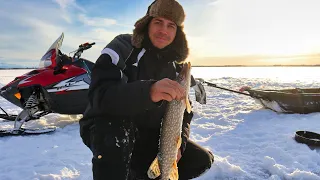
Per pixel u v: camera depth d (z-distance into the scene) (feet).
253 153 5.85
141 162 3.71
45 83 7.48
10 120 9.30
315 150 5.79
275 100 9.45
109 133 3.20
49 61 7.89
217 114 9.69
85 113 3.39
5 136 7.29
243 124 8.16
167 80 2.89
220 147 6.29
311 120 8.48
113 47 3.36
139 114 3.56
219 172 4.88
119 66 3.30
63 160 5.60
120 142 3.20
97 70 3.16
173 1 3.51
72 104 7.87
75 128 8.13
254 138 6.78
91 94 3.13
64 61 8.21
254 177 4.83
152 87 2.88
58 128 7.99
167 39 3.57
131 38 3.56
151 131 3.72
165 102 3.57
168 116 3.05
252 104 11.62
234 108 10.80
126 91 2.91
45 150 6.20
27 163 5.48
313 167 5.15
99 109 3.10
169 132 3.06
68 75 7.74
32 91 7.61
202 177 4.79
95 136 3.22
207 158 3.91
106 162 3.14
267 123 8.24
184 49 3.79
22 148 6.36
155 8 3.49
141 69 3.54
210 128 7.80
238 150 6.10
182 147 3.68
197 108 11.05
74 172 5.10
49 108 7.89
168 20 3.51
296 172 4.78
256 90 10.21
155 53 3.61
